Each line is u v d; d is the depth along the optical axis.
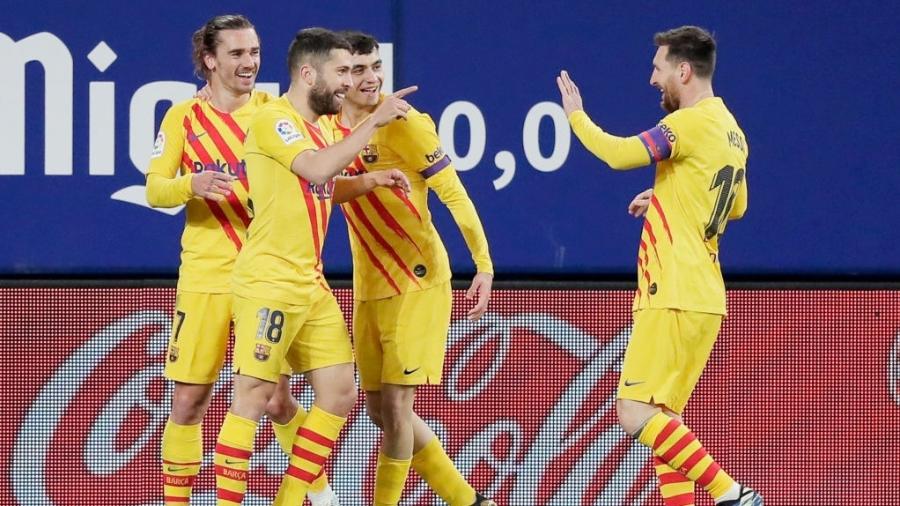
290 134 15.65
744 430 19.53
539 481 19.50
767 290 19.59
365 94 16.88
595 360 19.58
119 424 19.28
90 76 19.42
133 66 19.45
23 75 19.34
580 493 19.50
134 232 19.52
